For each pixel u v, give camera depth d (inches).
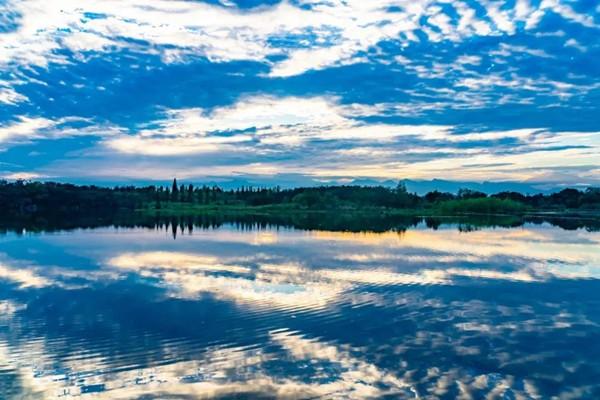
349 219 4891.7
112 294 1194.0
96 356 765.3
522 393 622.2
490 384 647.8
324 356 752.3
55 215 5393.7
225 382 663.8
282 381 663.1
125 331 885.8
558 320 948.6
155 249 2105.1
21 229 3240.7
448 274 1444.4
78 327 915.4
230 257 1823.3
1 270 1565.0
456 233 3006.9
